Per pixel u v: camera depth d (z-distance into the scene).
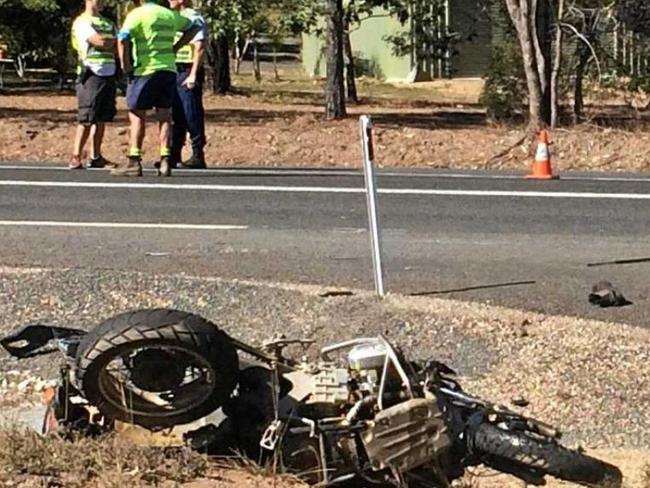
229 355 5.51
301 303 8.98
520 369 7.92
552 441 5.61
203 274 10.09
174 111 16.22
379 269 9.37
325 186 14.88
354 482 5.54
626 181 15.81
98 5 16.02
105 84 16.06
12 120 20.86
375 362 5.61
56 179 15.14
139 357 5.45
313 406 5.56
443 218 12.87
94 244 11.24
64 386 5.72
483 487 5.90
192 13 15.64
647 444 7.00
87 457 5.52
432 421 5.40
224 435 5.69
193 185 14.79
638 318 9.06
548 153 16.31
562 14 21.91
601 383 7.68
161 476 5.44
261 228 12.16
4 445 5.61
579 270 10.54
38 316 8.77
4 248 10.96
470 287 9.85
